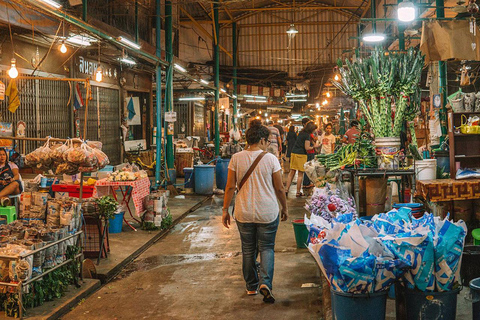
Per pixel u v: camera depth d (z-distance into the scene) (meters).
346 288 3.21
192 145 22.75
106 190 8.41
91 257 6.61
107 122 15.48
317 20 31.73
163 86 19.84
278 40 32.09
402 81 6.30
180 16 23.72
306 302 4.92
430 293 3.21
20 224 5.39
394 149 6.38
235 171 5.04
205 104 29.03
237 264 6.46
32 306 4.78
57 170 5.86
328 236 3.31
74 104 12.80
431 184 5.74
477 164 6.37
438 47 8.25
